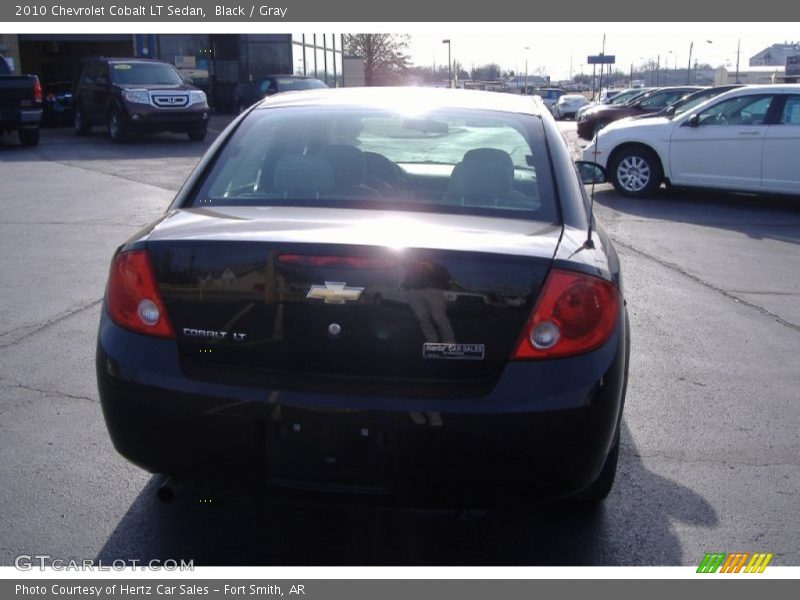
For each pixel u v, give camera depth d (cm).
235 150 372
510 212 331
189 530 344
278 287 279
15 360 525
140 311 293
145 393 287
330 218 312
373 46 5625
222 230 297
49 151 1741
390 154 372
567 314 280
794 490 385
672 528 352
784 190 1159
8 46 2652
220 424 280
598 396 282
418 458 274
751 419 464
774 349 586
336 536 343
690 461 412
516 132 380
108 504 360
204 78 2891
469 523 353
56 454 402
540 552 334
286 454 282
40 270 752
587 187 1362
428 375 277
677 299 712
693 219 1099
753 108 1177
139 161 1597
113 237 901
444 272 275
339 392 275
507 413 271
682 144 1214
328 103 407
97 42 3002
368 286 275
